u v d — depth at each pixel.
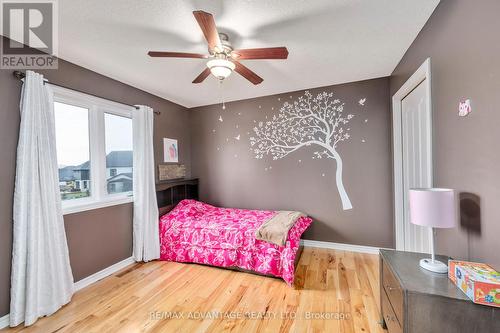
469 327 1.02
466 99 1.30
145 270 2.72
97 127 2.61
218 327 1.75
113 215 2.71
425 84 1.93
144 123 3.00
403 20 1.76
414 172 2.25
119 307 2.01
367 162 3.12
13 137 1.86
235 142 3.90
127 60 2.31
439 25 1.58
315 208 3.40
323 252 3.18
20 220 1.80
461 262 1.18
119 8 1.56
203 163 4.13
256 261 2.54
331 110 3.27
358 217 3.18
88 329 1.76
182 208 3.33
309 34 1.93
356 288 2.25
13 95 1.86
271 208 3.68
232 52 1.79
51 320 1.85
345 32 1.92
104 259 2.59
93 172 2.58
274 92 3.52
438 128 1.62
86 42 1.97
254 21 1.74
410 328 1.10
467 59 1.28
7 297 1.81
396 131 2.68
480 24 1.17
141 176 2.92
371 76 2.97
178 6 1.55
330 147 3.30
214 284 2.38
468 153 1.30
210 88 3.24
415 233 2.33
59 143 2.28
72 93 2.29
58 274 2.00
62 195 2.30
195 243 2.84
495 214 1.10
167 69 2.54
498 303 0.96
